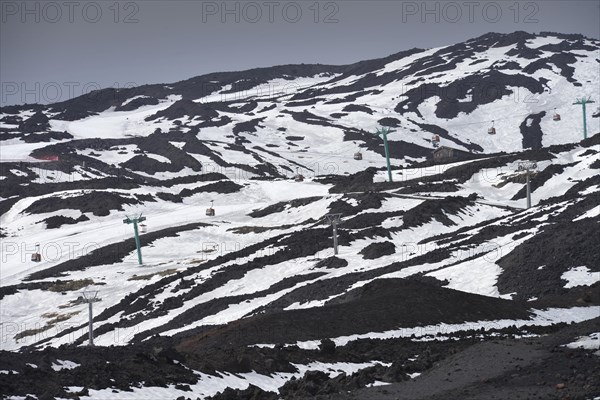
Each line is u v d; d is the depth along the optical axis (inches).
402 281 3093.0
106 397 1445.6
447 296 2928.2
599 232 4212.6
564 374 1535.4
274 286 5221.5
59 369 1664.6
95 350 1955.0
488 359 1768.0
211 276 5851.4
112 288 6279.5
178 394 1547.7
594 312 3164.4
